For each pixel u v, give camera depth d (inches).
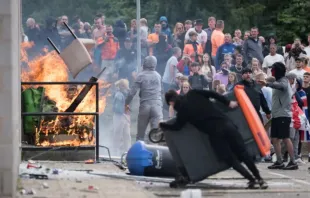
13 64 546.3
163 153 690.2
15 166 564.1
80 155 787.4
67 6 1448.1
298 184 690.2
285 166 842.2
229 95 654.5
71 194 578.9
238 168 642.2
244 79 717.9
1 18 536.1
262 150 649.6
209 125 629.9
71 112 787.4
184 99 633.6
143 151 687.7
